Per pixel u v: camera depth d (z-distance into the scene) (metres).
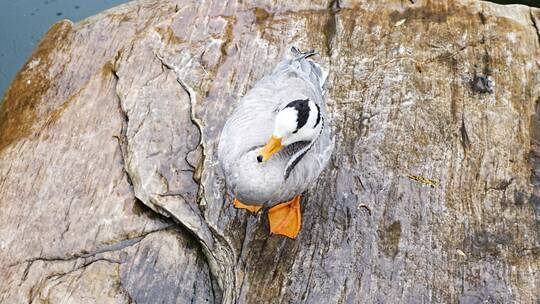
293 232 2.35
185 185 2.47
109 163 2.54
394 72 2.61
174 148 2.52
